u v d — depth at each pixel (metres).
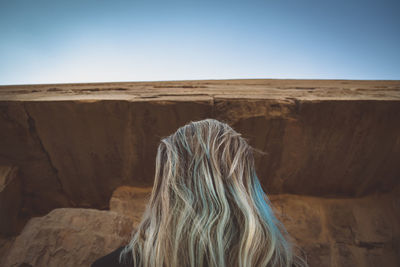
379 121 2.18
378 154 2.30
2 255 2.33
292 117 2.23
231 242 0.59
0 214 2.38
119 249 0.67
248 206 0.61
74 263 1.61
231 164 0.68
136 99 2.28
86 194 2.75
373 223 2.33
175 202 0.63
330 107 2.18
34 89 3.27
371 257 2.18
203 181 0.64
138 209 2.49
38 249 1.63
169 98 2.31
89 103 2.25
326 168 2.43
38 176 2.63
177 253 0.57
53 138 2.43
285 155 2.39
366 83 3.55
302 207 2.48
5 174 2.48
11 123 2.36
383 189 2.46
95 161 2.54
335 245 2.25
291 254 0.62
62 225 1.75
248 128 2.27
